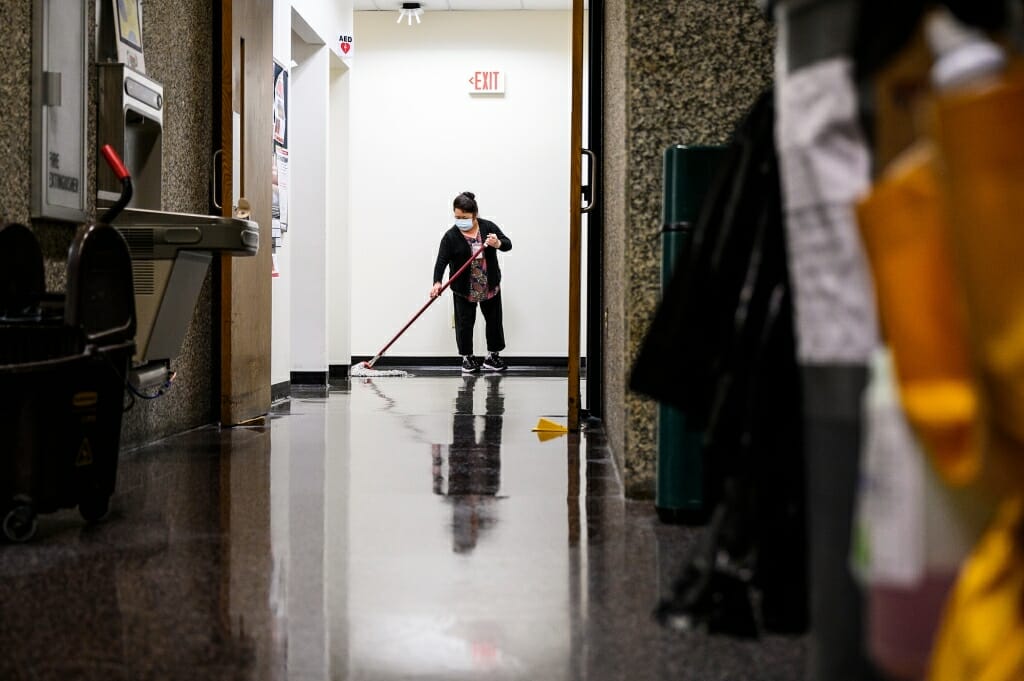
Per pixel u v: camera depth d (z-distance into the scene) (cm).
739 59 289
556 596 200
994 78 87
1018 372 84
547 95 1035
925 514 97
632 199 293
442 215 1041
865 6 98
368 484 332
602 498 307
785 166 112
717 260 178
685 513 270
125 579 213
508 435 471
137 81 395
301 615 188
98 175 386
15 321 259
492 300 982
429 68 1036
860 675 106
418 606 193
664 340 183
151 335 353
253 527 265
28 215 330
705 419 185
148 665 160
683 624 178
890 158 101
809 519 112
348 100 885
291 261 795
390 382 848
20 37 323
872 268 98
